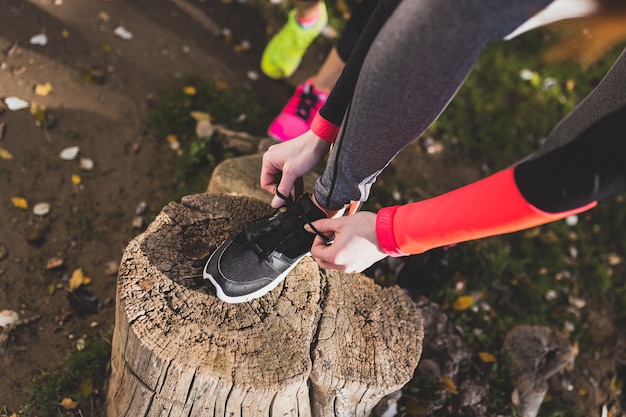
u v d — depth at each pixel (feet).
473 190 4.47
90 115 10.63
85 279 9.09
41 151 10.05
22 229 9.30
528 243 11.34
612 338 10.74
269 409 6.31
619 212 12.18
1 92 10.32
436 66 3.99
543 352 9.36
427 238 4.71
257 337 6.15
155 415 6.53
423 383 8.66
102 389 8.16
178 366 5.81
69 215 9.63
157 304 6.09
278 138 10.61
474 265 10.69
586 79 13.78
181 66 11.73
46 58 10.93
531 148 12.59
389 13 4.99
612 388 10.12
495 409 8.86
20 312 8.63
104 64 11.24
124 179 10.21
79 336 8.68
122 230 9.74
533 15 3.81
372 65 4.20
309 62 12.51
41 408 7.88
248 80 12.03
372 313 6.87
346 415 6.98
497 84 13.10
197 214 6.91
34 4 11.44
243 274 6.01
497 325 10.20
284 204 6.25
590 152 4.00
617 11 4.08
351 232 5.16
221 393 5.97
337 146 4.99
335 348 6.47
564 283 11.07
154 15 12.14
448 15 3.78
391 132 4.48
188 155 10.68
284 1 13.15
